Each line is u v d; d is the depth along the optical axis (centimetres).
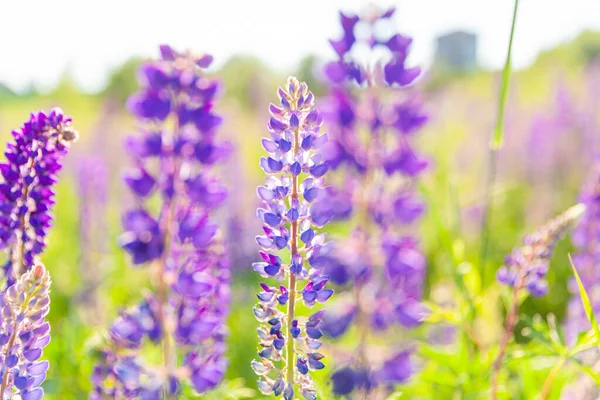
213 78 106
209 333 101
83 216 189
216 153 105
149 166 106
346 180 108
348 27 109
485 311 130
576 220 113
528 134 287
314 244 96
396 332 113
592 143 279
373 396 107
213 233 102
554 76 374
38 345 93
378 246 106
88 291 165
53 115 100
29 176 100
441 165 233
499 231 222
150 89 105
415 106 109
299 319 96
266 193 96
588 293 133
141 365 102
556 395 123
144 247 102
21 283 92
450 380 123
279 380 95
